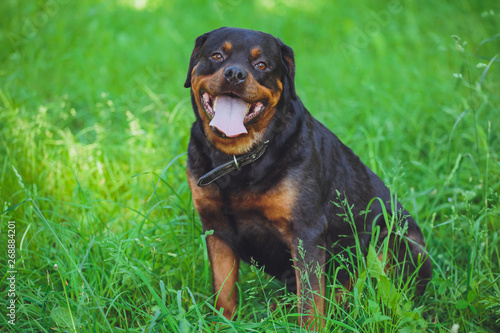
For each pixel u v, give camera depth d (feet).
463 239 12.37
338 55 24.26
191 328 8.85
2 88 18.38
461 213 13.60
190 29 27.32
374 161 14.01
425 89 19.38
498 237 11.57
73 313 9.09
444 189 13.69
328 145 10.61
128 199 13.80
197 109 10.12
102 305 9.36
